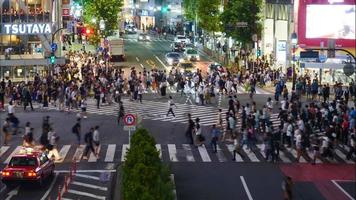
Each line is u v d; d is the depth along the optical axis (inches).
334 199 1141.7
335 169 1375.5
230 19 3223.4
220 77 2471.7
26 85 2170.3
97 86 2160.4
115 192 1056.8
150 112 2044.8
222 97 2368.4
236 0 3189.0
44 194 1130.0
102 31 3607.3
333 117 1656.0
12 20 2642.7
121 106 1841.8
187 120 1909.4
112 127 1790.1
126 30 6333.7
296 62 2824.8
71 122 1857.8
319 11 2598.4
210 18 3978.8
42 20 2682.1
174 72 2839.6
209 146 1577.3
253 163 1418.6
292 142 1566.2
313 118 1697.8
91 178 1254.3
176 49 4111.7
